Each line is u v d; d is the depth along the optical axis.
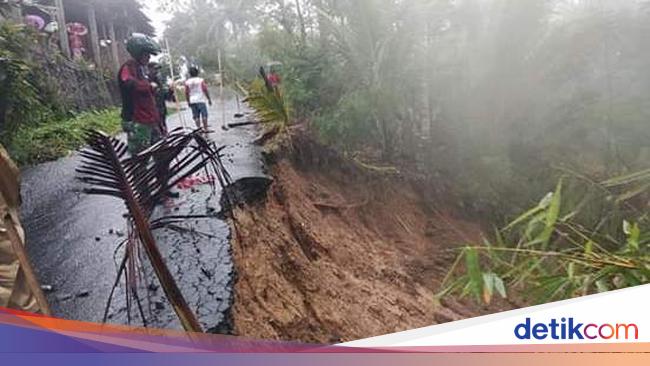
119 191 1.86
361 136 10.22
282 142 8.74
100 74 19.80
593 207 4.03
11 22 8.97
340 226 8.18
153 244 1.94
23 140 9.19
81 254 4.31
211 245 4.17
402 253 8.64
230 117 12.71
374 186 9.93
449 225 10.05
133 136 4.98
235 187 5.77
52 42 16.97
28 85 8.42
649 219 3.76
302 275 5.44
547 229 2.44
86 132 1.78
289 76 10.14
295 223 6.64
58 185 7.19
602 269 2.25
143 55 5.16
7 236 2.14
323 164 9.48
